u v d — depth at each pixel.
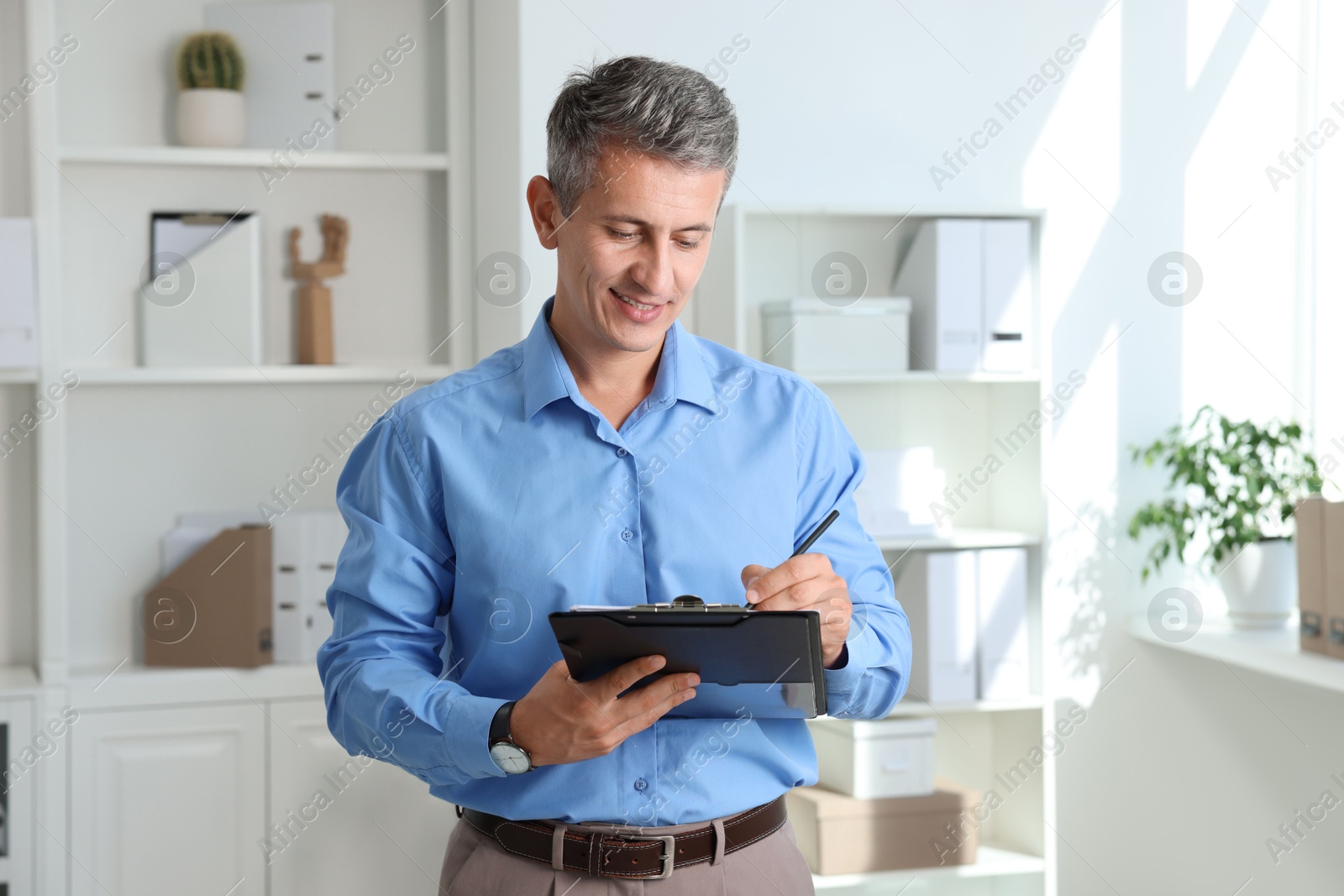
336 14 2.92
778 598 1.14
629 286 1.19
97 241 2.77
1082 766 3.00
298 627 2.72
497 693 1.27
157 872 2.60
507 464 1.29
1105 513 3.04
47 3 2.61
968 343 2.78
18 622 2.77
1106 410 3.05
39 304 2.61
